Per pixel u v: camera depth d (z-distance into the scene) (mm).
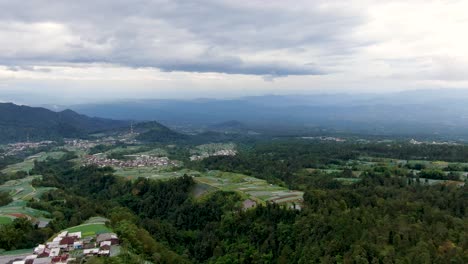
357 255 107000
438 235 116750
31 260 117688
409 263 102312
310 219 140000
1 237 141500
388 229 120062
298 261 122875
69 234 140625
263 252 138875
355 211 138250
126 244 132500
